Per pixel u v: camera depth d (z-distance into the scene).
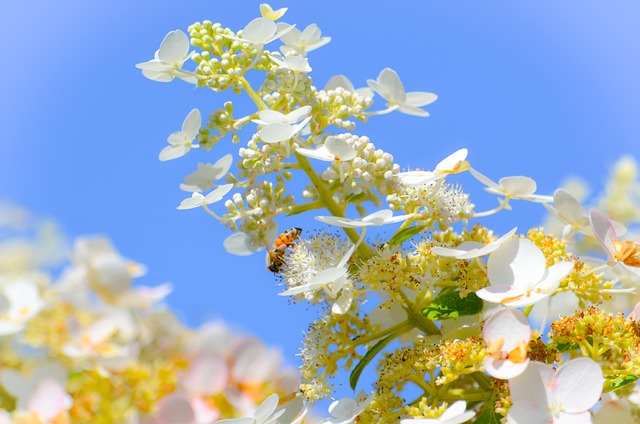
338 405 0.61
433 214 0.62
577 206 0.62
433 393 0.60
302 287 0.61
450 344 0.60
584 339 0.60
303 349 0.62
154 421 0.55
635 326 0.60
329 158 0.61
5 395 0.55
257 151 0.62
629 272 0.60
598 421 0.59
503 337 0.58
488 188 0.62
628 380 0.59
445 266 0.61
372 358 0.62
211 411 0.56
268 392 0.58
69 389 0.56
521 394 0.58
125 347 0.56
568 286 0.61
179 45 0.62
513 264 0.60
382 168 0.62
